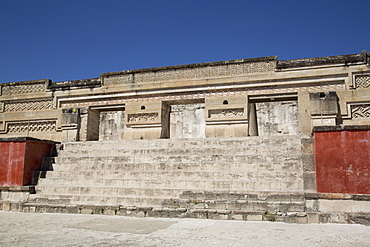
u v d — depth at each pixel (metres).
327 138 7.35
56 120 15.21
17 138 9.73
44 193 9.05
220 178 8.29
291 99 13.23
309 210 6.93
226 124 13.34
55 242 5.00
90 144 11.51
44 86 15.77
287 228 6.02
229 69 13.50
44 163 10.42
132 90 14.52
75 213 8.05
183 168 8.92
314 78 12.52
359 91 11.87
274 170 8.27
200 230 5.82
